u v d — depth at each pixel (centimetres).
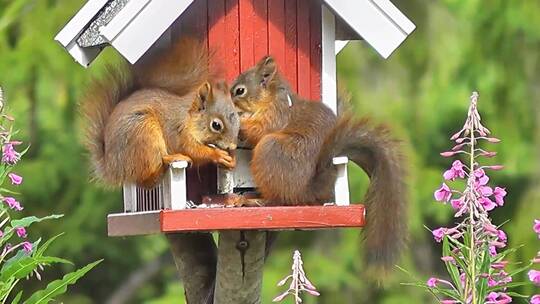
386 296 2245
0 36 2062
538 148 2144
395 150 1038
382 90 2203
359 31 1078
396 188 1033
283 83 1042
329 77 1093
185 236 1142
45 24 2059
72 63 2064
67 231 2372
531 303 873
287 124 1032
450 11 2181
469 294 882
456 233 882
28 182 2316
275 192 1017
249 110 1033
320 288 2256
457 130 2252
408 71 2212
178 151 1012
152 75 1045
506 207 2295
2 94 962
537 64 2125
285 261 2247
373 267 1039
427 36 2188
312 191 1021
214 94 1013
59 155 2345
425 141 2186
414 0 2197
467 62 2152
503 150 2136
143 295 2527
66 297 2489
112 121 1014
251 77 1037
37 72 2062
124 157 1004
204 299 1142
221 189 1041
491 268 882
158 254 2545
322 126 1032
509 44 2117
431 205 2161
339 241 2295
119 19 1009
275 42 1089
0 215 955
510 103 2133
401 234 1034
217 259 1085
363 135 1030
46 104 2166
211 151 1009
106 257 2492
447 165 2273
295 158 1016
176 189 983
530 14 2091
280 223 979
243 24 1083
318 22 1095
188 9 1070
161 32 1018
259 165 1016
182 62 1050
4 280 925
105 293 2527
